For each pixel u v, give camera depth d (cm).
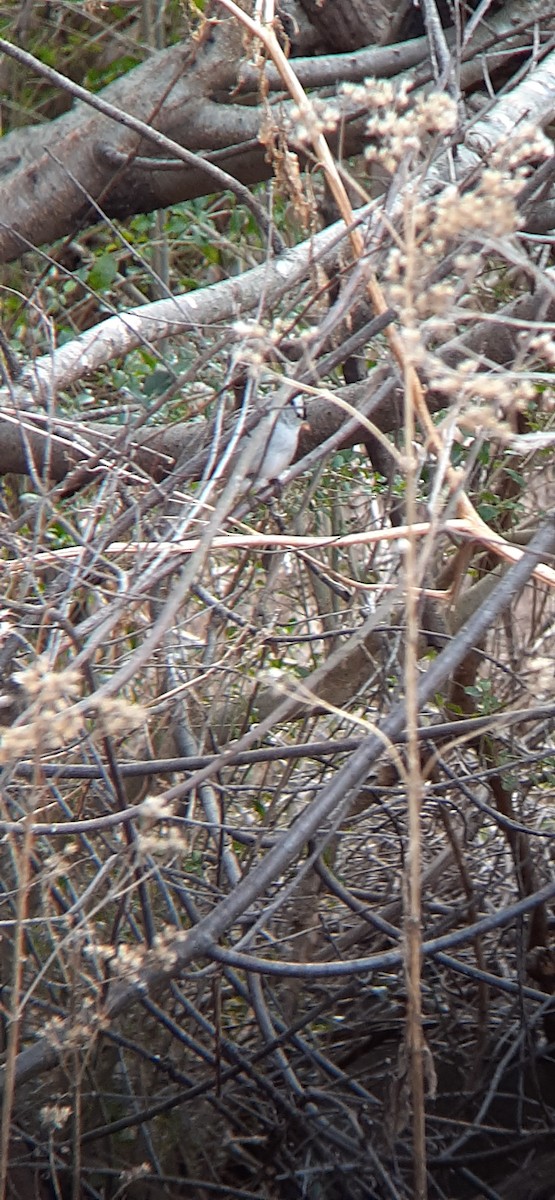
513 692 399
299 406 253
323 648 419
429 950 249
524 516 455
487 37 360
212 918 202
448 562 436
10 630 210
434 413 329
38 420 272
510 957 366
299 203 237
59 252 410
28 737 174
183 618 315
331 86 396
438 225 181
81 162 353
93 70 554
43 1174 302
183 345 411
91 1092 304
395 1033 352
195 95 350
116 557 256
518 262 176
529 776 372
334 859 359
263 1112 328
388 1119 288
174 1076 307
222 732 361
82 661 194
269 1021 305
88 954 239
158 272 507
